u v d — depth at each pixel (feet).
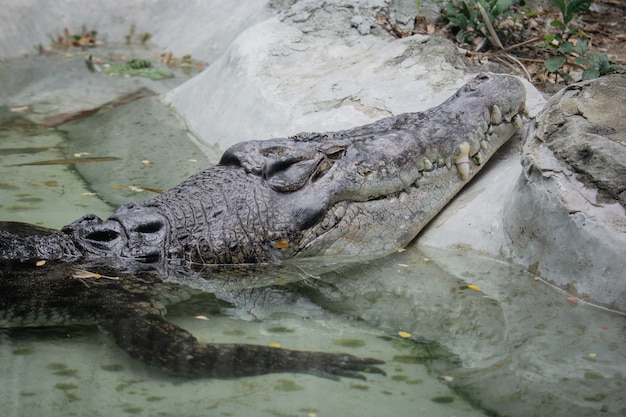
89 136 26.68
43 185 22.22
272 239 17.25
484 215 18.35
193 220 17.20
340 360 13.50
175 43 37.11
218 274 16.80
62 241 16.84
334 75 24.86
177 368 13.17
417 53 24.44
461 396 12.37
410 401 12.22
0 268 16.03
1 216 19.63
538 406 12.01
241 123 25.20
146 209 17.38
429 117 19.19
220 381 12.85
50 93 31.24
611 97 17.54
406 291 16.39
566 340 14.08
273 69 25.98
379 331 14.74
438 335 14.52
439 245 18.42
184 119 28.43
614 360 13.37
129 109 29.58
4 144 25.67
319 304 15.94
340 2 28.12
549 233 16.14
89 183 22.52
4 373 13.15
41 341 14.30
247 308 15.72
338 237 17.62
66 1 38.86
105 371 13.29
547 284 16.26
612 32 28.94
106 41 38.58
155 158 24.63
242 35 27.84
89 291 15.57
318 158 17.61
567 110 17.24
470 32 27.04
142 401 12.28
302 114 23.57
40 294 15.43
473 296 16.03
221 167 18.48
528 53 26.63
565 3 27.61
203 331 14.69
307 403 12.17
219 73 27.86
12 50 36.50
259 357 13.53
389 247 18.17
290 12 28.22
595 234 15.11
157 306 15.35
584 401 12.12
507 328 14.64
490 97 19.25
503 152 20.01
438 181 18.69
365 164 17.83
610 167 15.51
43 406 12.06
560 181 15.94
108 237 16.94
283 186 17.47
